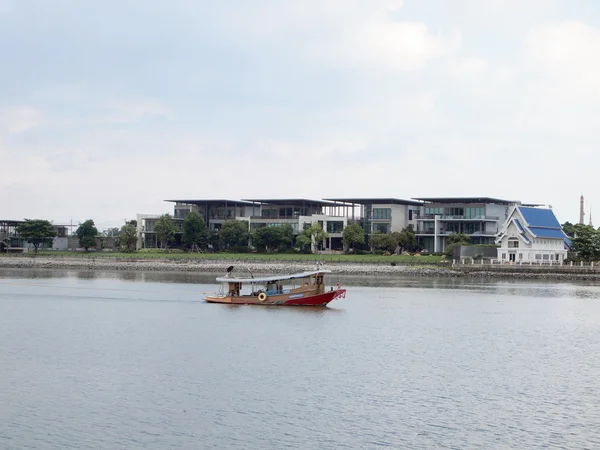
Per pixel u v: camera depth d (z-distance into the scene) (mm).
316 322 104000
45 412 56250
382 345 84625
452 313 114688
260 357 76875
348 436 51312
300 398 60281
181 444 49688
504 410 57375
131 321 104750
